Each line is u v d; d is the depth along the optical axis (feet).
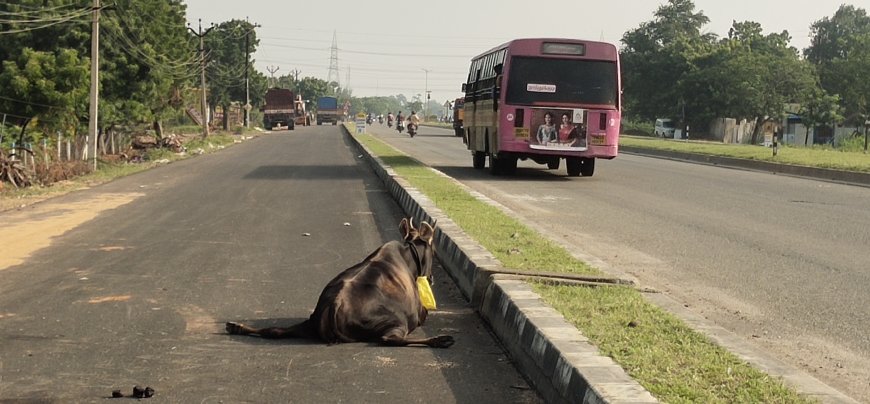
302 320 26.14
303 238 42.27
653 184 73.92
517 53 76.59
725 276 33.01
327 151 127.13
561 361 18.62
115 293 29.66
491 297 26.32
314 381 20.17
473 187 69.46
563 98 76.59
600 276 28.66
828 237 43.34
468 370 21.20
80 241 41.14
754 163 100.48
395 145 152.35
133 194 63.52
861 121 241.35
